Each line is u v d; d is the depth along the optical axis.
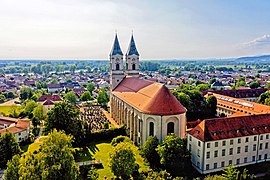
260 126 91.19
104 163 90.31
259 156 90.88
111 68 155.00
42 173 51.00
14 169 58.16
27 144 116.31
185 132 103.12
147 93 109.00
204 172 82.69
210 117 158.00
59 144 57.00
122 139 108.31
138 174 78.88
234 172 67.88
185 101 148.88
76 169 58.09
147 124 99.31
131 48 152.50
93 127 137.00
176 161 79.75
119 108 137.62
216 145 83.31
